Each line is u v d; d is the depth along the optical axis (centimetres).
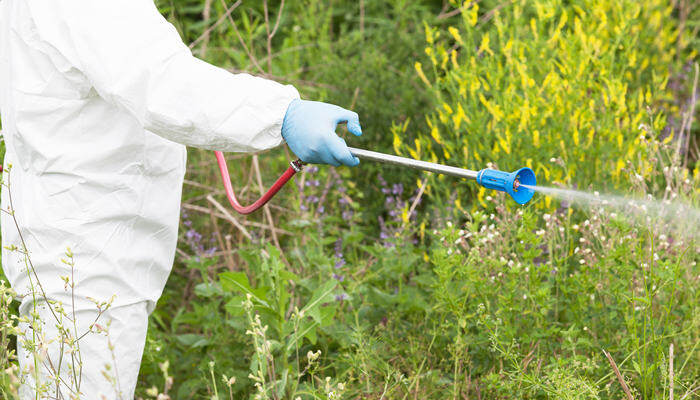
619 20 415
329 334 303
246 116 203
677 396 249
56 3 209
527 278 286
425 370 294
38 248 227
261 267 293
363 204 428
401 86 437
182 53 205
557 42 416
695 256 309
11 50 223
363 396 275
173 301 374
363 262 353
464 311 301
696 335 278
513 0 375
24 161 228
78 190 222
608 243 291
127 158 225
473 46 368
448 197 365
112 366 233
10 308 300
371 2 584
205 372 300
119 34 203
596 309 281
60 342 214
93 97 218
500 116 346
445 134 421
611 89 346
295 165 235
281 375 287
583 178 347
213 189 403
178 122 203
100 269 227
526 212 283
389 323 309
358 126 212
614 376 266
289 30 588
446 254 286
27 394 237
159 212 237
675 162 324
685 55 528
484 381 262
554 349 279
